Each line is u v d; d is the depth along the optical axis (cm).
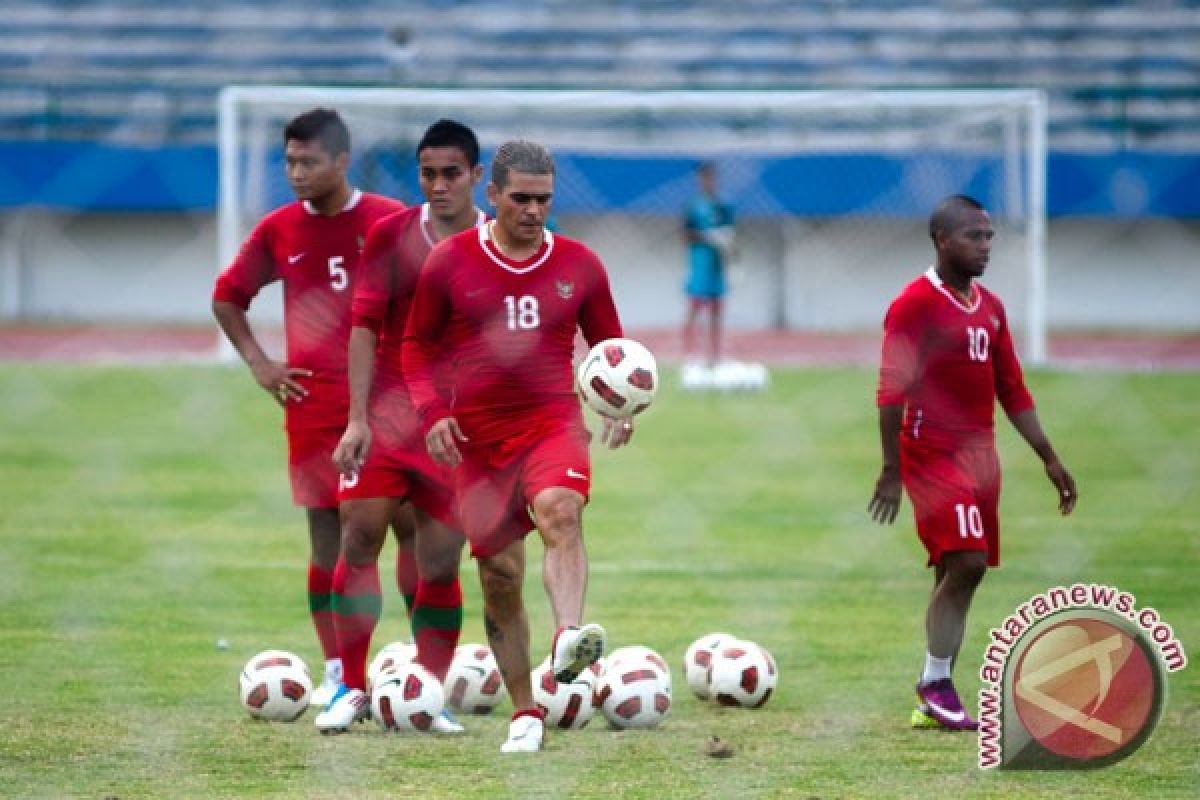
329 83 6431
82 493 3894
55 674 2188
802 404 5809
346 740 1872
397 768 1725
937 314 1983
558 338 1862
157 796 1597
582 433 1845
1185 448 4672
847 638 2466
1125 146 7581
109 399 5728
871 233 7969
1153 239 7669
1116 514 3622
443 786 1642
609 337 1912
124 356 7069
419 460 2006
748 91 6156
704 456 4603
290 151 2158
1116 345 7531
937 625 1947
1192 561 3061
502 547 1831
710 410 5653
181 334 7900
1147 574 2923
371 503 2002
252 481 4109
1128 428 5053
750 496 3941
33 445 4703
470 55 8750
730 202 7669
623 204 7638
